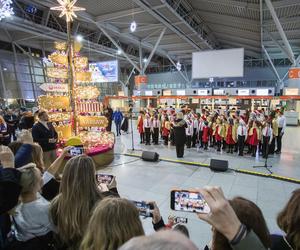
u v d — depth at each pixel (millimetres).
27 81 18328
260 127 7594
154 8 12602
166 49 23688
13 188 1579
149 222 3430
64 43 7047
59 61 6828
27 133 3240
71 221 1479
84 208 1490
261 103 15883
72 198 1512
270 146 7910
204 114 9453
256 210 950
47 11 15141
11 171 1637
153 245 426
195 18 16172
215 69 14828
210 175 5742
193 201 1338
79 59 7203
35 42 18594
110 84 27953
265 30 13094
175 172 5965
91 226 1025
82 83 7656
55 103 6852
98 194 1590
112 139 7184
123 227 979
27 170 1690
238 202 980
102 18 14430
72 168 1572
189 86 27422
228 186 5023
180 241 445
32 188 1681
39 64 19547
